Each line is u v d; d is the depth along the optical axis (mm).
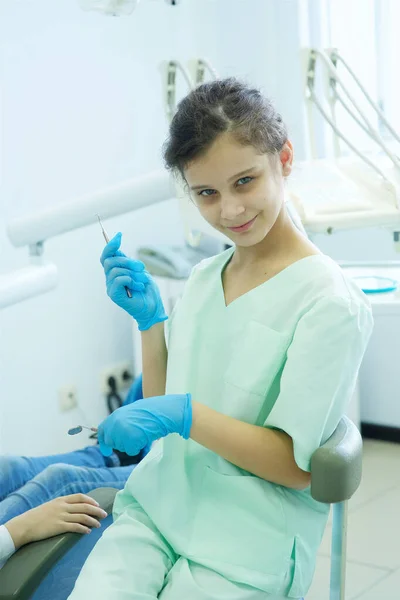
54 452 2615
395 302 1487
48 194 2510
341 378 1069
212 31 2900
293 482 1083
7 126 2375
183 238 2994
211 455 1155
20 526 1226
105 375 2756
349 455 1024
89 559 1100
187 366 1207
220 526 1105
